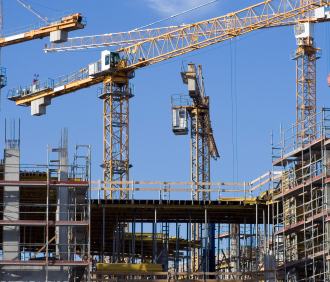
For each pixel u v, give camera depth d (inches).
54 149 5211.6
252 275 5442.9
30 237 5575.8
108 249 6289.4
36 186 5059.1
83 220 5132.9
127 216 5772.6
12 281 4955.7
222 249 6279.5
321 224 5251.0
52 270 4975.4
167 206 5580.7
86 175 5128.0
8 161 5118.1
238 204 5605.3
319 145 5280.5
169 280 5280.5
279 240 5831.7
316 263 5241.1
